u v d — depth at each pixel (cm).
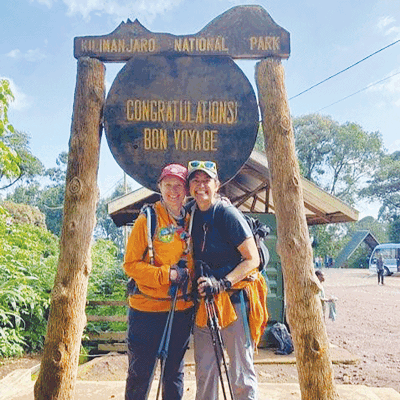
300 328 293
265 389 386
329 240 4141
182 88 326
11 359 609
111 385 396
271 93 319
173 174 253
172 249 253
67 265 294
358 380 559
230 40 324
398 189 4269
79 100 316
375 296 1567
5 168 426
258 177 739
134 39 324
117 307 802
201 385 264
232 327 257
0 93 393
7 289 634
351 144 4188
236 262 259
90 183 308
